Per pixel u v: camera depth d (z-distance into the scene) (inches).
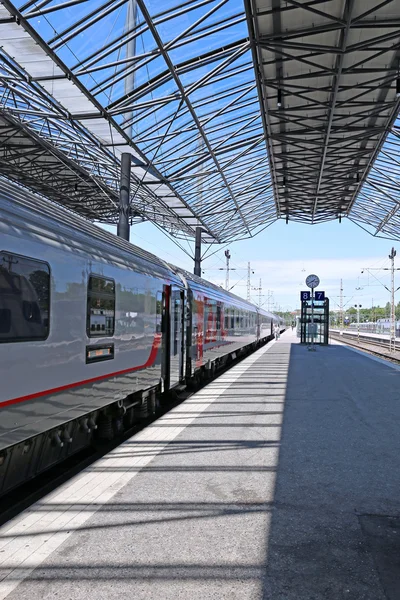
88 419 254.7
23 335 177.2
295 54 513.7
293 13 439.2
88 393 234.8
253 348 1254.3
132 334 297.9
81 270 226.7
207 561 141.4
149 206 1048.8
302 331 1438.2
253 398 444.5
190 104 559.2
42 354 190.4
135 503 185.8
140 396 328.8
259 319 1352.1
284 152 836.6
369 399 436.5
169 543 152.5
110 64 441.7
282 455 254.8
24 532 159.0
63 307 208.7
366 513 179.5
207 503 186.9
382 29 472.4
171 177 790.5
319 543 154.6
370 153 801.6
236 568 137.9
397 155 791.1
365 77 569.6
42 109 598.9
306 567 139.3
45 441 212.8
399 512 180.9
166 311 393.4
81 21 384.5
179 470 228.2
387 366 754.8
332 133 716.7
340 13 443.2
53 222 212.4
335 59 522.9
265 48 482.9
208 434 301.3
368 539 158.1
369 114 660.1
